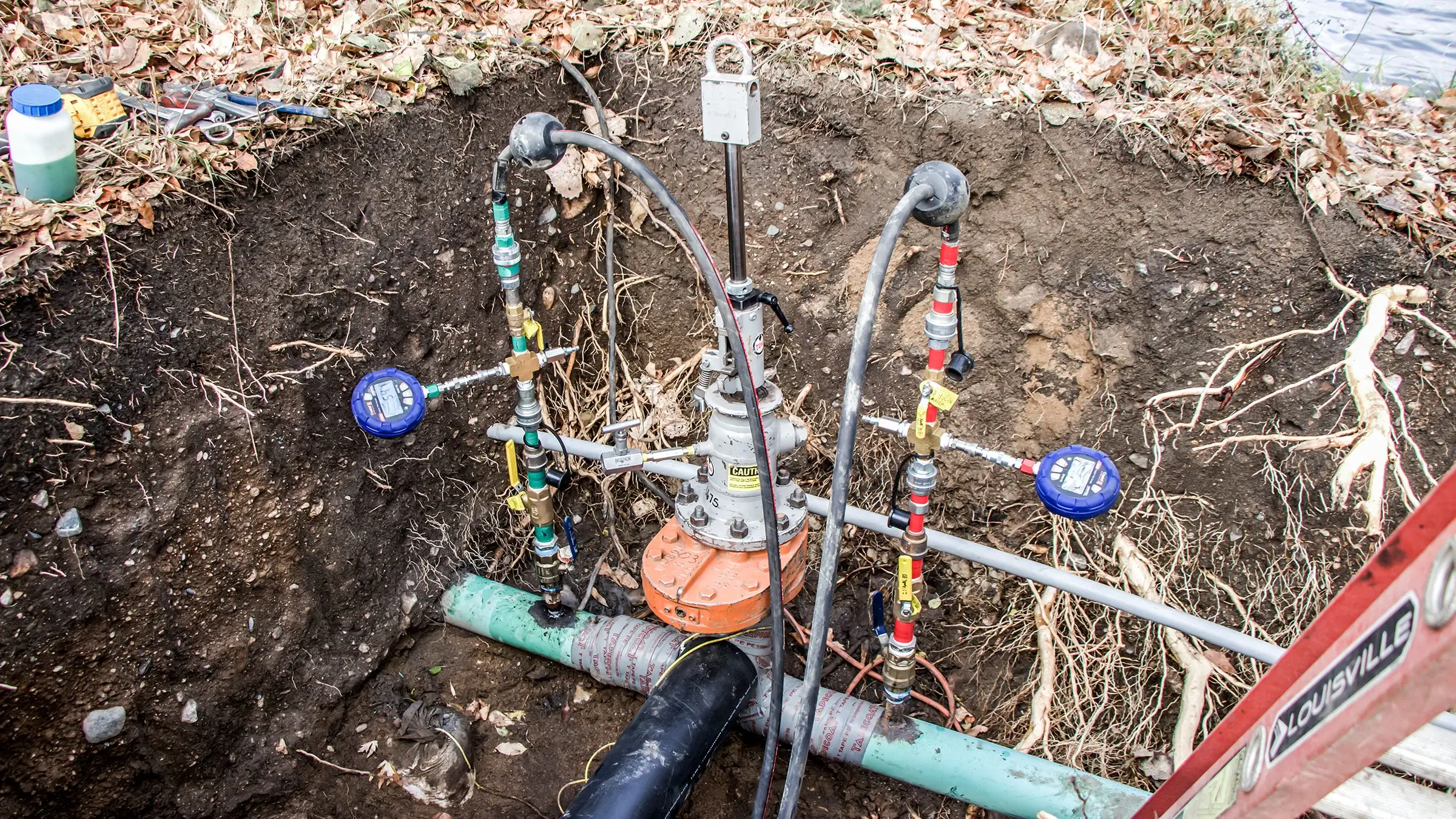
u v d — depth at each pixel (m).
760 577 1.73
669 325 2.46
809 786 2.05
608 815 1.64
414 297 2.08
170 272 1.71
